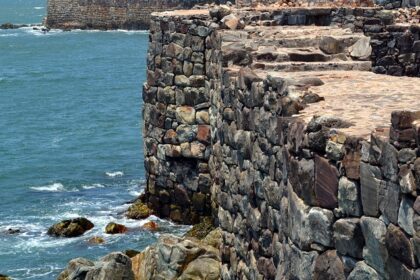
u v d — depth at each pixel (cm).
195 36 3503
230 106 2056
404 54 3034
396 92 1703
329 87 1783
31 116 8281
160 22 3638
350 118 1473
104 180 5397
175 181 3722
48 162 6084
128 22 17400
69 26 17925
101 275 2678
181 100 3606
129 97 9356
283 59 2112
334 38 2145
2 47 15375
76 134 7250
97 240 3909
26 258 3834
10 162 6147
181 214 3744
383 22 3038
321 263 1395
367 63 2064
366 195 1290
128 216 4041
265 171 1756
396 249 1222
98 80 10819
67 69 12038
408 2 3525
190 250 2619
